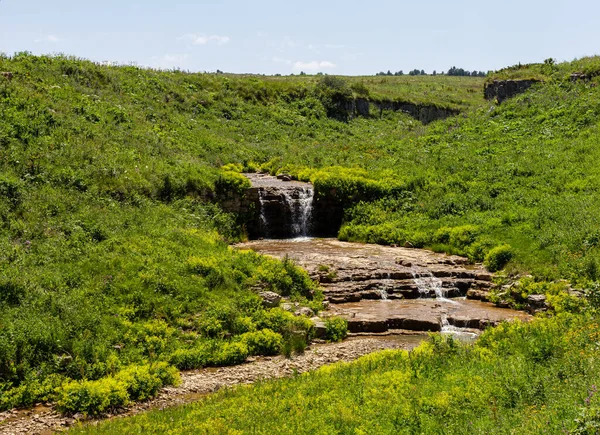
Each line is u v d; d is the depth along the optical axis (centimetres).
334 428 980
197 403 1240
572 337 1255
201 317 1734
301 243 2836
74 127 2752
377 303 2073
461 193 3031
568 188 2788
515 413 892
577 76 4250
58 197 2164
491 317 1880
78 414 1264
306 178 3328
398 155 3866
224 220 2755
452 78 10131
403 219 2947
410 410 991
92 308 1628
